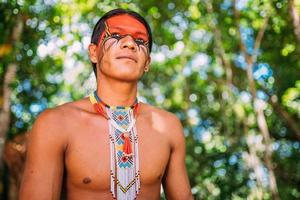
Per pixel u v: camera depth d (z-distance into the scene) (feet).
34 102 36.29
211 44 41.32
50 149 8.87
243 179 41.78
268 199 40.63
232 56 39.75
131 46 9.68
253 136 41.14
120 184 9.04
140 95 48.98
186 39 41.04
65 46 35.12
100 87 9.74
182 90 46.62
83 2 34.55
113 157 9.11
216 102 47.39
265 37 37.68
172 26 40.27
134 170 9.21
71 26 34.83
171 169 10.00
